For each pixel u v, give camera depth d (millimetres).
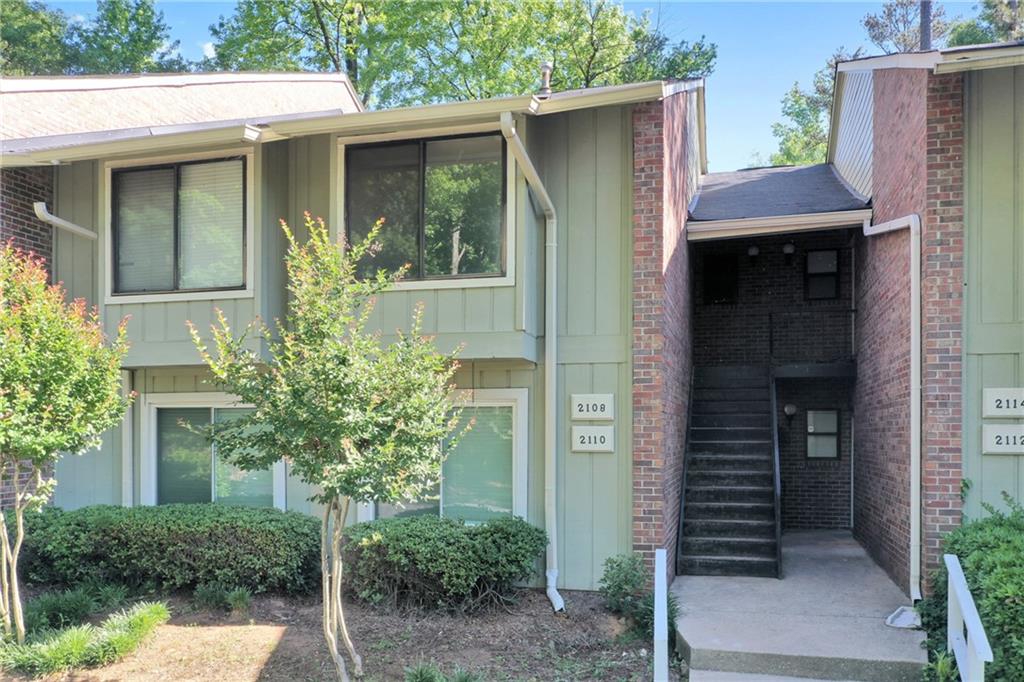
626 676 5695
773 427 9945
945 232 6773
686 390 10391
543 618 6883
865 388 10109
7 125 9625
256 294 8055
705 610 6805
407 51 21781
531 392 7848
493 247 7465
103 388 6305
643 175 7605
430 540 6836
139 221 8562
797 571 8523
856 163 11125
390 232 7691
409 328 7539
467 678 5387
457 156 7570
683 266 9758
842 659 5586
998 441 6609
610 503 7547
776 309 12602
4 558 6145
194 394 8789
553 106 7094
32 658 5664
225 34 23969
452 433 8047
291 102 14469
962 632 5375
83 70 24234
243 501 8719
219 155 8234
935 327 6777
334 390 4832
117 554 7594
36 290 6082
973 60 6355
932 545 6699
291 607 7156
